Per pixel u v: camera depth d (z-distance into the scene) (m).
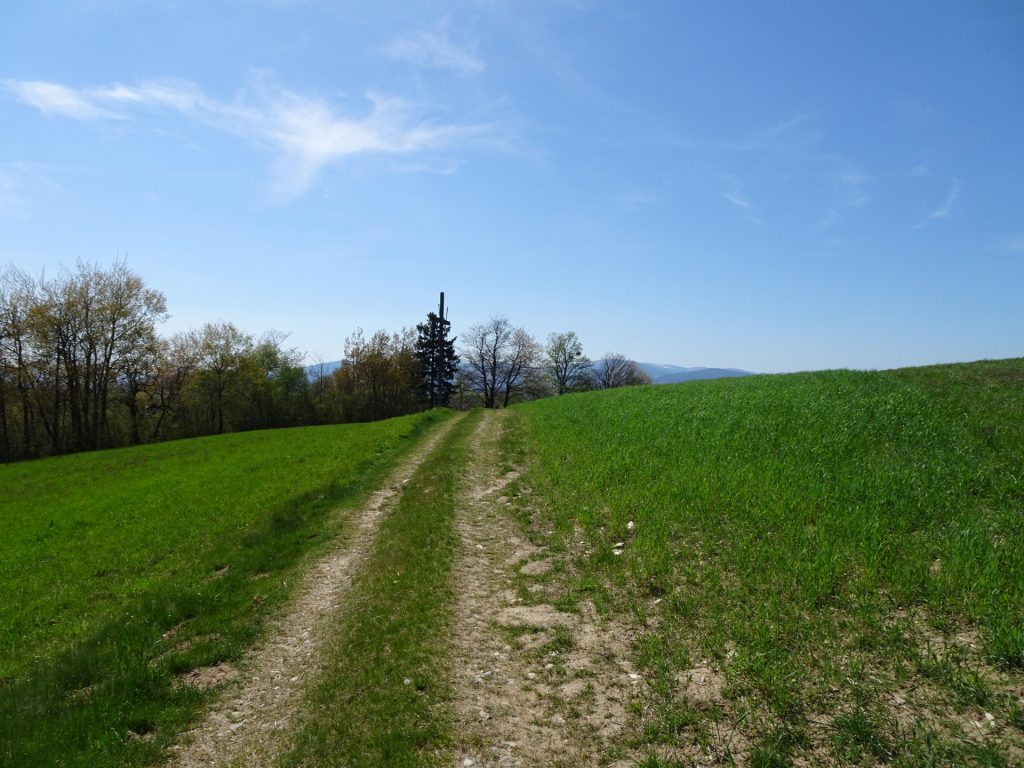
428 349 80.00
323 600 9.68
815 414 15.77
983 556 6.71
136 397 59.34
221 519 15.61
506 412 39.03
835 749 4.49
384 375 73.44
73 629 9.65
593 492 12.59
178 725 6.43
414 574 9.68
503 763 5.10
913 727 4.55
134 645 8.35
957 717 4.58
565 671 6.38
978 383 17.98
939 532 7.70
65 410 54.47
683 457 13.72
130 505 19.58
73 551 14.81
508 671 6.57
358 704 6.22
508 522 12.41
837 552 7.48
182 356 61.88
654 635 6.70
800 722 4.89
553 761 5.04
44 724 6.41
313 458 24.14
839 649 5.68
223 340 64.06
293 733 6.01
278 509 15.42
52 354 49.59
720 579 7.56
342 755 5.45
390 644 7.40
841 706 4.95
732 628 6.45
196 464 28.22
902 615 6.06
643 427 18.94
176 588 10.60
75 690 7.30
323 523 13.95
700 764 4.68
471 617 8.05
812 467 11.17
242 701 6.89
